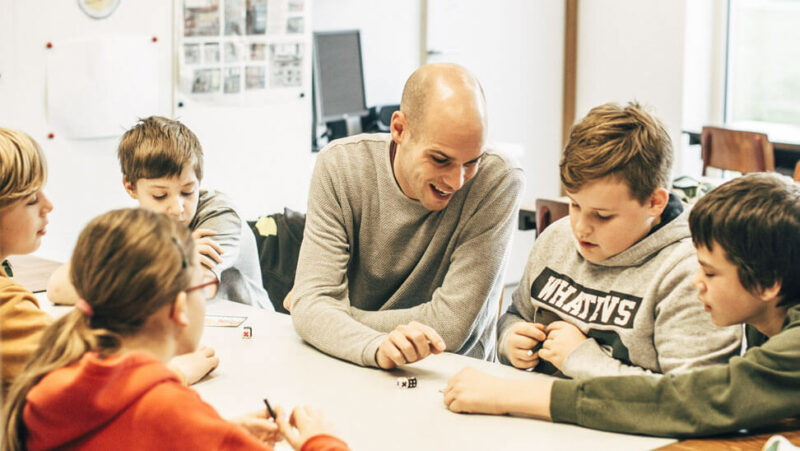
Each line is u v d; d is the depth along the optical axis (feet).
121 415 3.28
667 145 5.03
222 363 5.45
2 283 4.58
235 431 3.34
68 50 10.76
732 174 17.38
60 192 10.91
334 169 6.00
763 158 13.97
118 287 3.35
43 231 5.19
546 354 5.28
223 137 12.48
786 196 4.19
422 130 5.17
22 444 3.42
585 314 5.45
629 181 4.92
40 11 10.48
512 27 17.25
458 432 4.40
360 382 5.14
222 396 4.89
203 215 7.28
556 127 18.40
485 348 6.39
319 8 14.55
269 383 5.10
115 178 11.41
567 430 4.43
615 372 4.96
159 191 6.46
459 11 16.31
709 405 4.23
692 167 17.43
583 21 18.22
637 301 5.22
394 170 5.88
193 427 3.27
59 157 10.86
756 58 16.93
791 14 16.24
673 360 4.88
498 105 17.21
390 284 6.25
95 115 11.07
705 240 4.30
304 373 5.29
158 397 3.28
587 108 18.39
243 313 6.65
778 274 4.17
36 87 10.56
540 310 5.79
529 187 18.07
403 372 5.33
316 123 13.99
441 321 5.78
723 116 17.40
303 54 13.24
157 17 11.54
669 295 5.03
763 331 4.49
